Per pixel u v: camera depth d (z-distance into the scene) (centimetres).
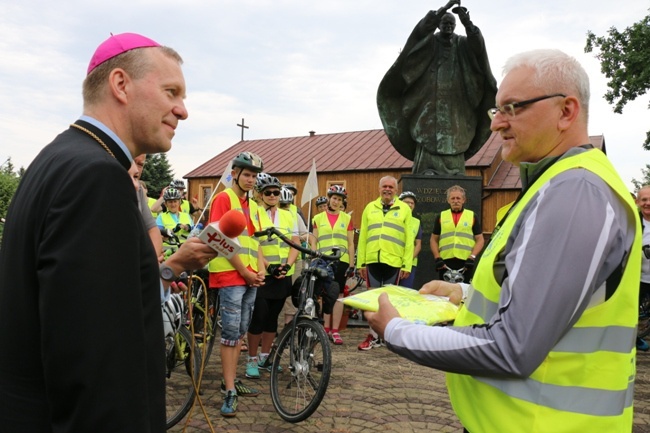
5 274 132
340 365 599
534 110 164
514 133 169
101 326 117
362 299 187
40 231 125
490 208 2236
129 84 154
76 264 118
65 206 122
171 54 164
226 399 429
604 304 149
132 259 127
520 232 151
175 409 410
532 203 153
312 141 3100
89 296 117
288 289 536
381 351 675
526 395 149
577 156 156
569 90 162
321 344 406
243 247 439
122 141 155
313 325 419
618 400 149
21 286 128
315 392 410
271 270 501
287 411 420
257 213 461
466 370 150
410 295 199
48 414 128
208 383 511
